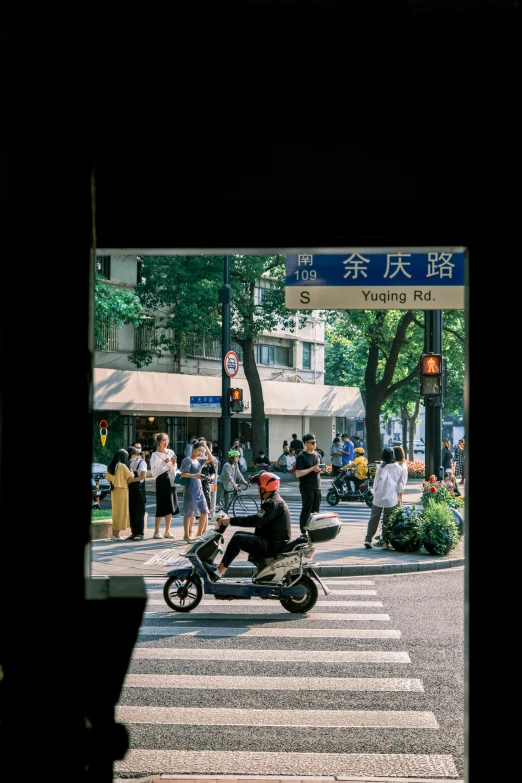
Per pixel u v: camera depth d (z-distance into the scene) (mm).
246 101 3117
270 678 6977
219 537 9617
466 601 3020
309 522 9773
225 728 5734
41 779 2281
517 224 3014
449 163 3064
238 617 9438
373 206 3082
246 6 2994
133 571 12070
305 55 3088
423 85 3068
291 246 3170
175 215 3139
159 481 15664
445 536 13719
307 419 49156
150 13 3055
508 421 2969
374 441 35156
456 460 33375
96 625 2461
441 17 2996
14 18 2385
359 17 3027
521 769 2887
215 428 41906
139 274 30219
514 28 2977
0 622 2354
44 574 2365
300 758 5129
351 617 9391
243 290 32375
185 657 7668
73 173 2451
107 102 3145
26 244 2414
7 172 2447
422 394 15578
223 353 23797
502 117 3049
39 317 2412
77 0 2473
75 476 2400
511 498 2943
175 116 3139
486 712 2922
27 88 2447
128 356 34406
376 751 5266
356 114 3092
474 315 3018
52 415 2402
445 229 3061
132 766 4988
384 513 14680
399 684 6785
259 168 3121
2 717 2314
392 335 36969
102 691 2443
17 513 2389
